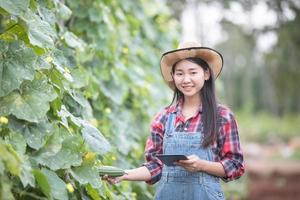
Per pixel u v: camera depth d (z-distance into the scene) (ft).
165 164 9.57
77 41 12.17
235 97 119.55
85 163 9.07
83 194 9.45
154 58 20.07
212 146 9.93
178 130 10.19
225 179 10.00
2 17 9.80
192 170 9.55
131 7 18.11
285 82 46.57
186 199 9.93
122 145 14.16
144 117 17.42
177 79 10.27
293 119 83.76
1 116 8.18
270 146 68.33
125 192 12.21
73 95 10.68
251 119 85.30
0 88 8.23
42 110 8.34
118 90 14.96
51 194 7.95
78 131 9.61
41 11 10.37
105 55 14.42
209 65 10.33
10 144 7.91
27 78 8.34
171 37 21.57
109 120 14.30
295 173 37.11
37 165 8.28
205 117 10.03
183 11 42.27
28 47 8.65
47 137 8.43
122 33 16.71
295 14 40.91
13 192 8.09
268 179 36.50
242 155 10.01
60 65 10.08
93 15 13.99
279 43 43.16
